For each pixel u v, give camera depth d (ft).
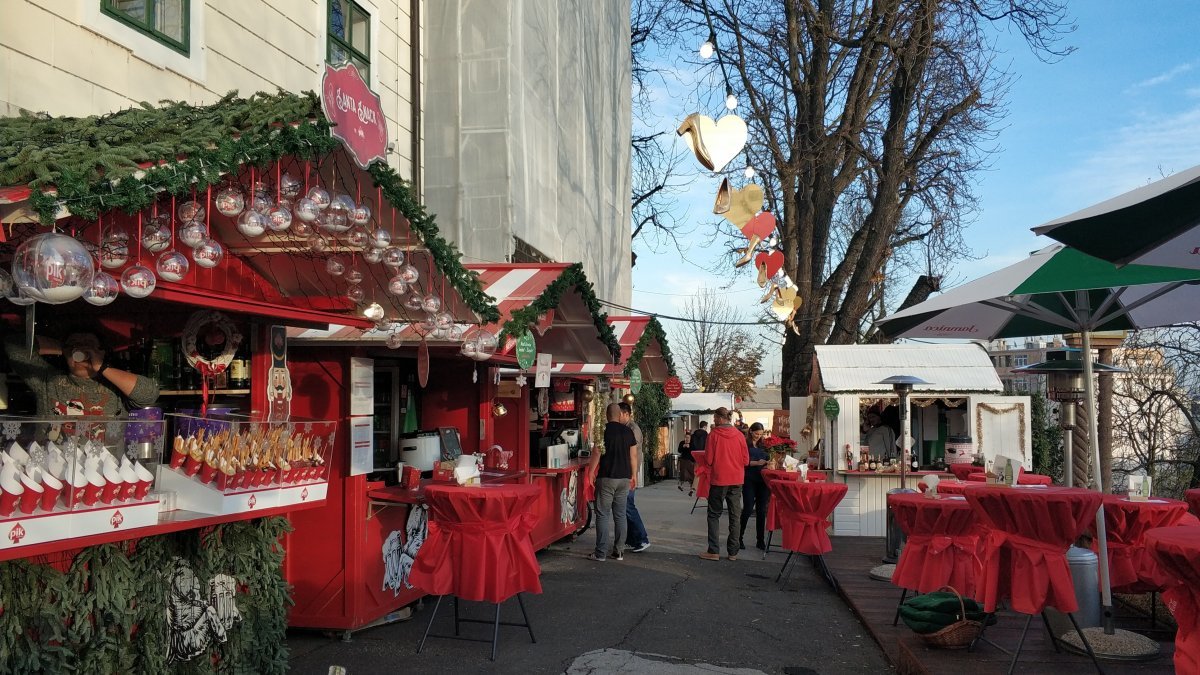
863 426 44.50
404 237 17.93
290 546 22.98
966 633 19.81
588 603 27.73
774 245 41.37
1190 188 12.82
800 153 66.59
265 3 26.76
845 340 64.28
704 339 196.03
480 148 40.73
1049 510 17.33
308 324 19.70
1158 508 21.42
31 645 12.78
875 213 64.03
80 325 16.92
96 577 13.82
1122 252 14.21
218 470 15.24
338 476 22.95
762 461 40.01
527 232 43.34
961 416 43.32
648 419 90.27
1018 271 20.98
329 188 16.35
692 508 58.75
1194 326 61.67
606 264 63.31
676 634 23.89
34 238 10.90
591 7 59.47
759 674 20.30
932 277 68.03
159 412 16.02
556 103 50.21
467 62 41.04
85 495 12.64
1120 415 68.23
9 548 11.50
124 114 15.43
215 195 14.51
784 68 68.64
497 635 21.61
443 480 25.13
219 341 18.19
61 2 19.15
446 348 25.05
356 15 33.40
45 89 18.69
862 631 24.45
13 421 11.96
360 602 22.89
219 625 16.60
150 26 22.06
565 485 40.09
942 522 22.18
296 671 20.07
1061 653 19.58
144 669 14.75
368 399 23.54
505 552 21.67
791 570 33.73
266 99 14.20
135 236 13.07
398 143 36.73
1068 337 29.53
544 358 31.48
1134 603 24.70
